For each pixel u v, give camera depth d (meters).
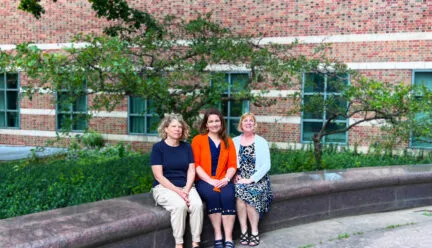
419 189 6.57
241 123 5.00
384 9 11.46
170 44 8.96
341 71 8.66
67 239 3.34
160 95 6.80
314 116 12.35
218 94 7.71
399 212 6.28
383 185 6.20
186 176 4.50
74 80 5.61
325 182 5.71
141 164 8.61
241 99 8.66
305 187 5.50
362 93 7.32
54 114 15.24
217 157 4.68
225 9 13.04
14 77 15.67
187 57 8.77
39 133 15.51
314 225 5.55
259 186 4.78
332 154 10.78
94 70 5.80
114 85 7.00
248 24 12.82
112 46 5.65
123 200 4.59
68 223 3.68
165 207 4.23
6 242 3.17
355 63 11.78
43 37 15.26
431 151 10.73
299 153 10.12
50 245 3.23
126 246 3.90
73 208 4.21
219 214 4.48
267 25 12.63
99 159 10.66
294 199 5.48
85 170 7.66
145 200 4.60
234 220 4.62
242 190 4.71
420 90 7.85
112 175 7.07
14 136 15.95
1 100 16.14
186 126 4.58
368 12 11.62
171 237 4.31
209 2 13.20
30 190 6.04
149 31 8.66
